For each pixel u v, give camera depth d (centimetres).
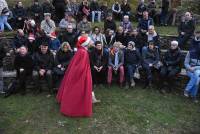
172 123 851
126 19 1245
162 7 1477
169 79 1004
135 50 1040
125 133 802
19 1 1480
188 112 905
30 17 1362
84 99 850
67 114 855
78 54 848
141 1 1501
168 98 974
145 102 944
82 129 808
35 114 866
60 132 793
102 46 1039
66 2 1435
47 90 996
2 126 812
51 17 1421
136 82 1062
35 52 1044
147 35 1153
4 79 1005
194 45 1008
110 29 1197
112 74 1048
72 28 1159
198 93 995
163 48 1240
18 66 976
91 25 1424
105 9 1541
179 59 1007
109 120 850
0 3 1304
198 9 1564
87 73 849
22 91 978
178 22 1498
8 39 1190
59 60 996
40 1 1593
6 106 904
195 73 962
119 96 972
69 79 855
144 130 818
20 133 787
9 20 1355
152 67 1034
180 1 1589
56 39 1130
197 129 829
